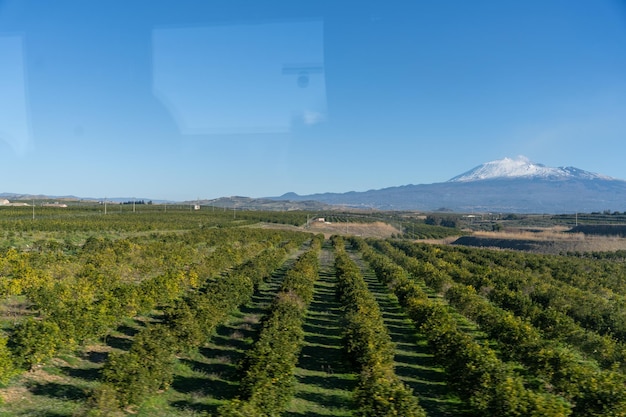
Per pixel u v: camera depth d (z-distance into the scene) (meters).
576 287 55.56
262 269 54.47
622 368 26.16
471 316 37.91
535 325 36.12
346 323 32.62
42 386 21.12
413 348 32.41
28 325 22.89
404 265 74.81
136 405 19.86
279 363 21.73
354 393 20.31
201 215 158.75
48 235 79.06
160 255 59.00
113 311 29.94
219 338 32.19
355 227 176.50
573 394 21.52
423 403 23.22
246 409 17.50
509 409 18.77
